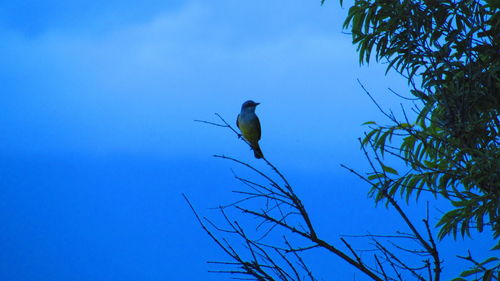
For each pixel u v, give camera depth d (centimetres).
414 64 1014
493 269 934
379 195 1054
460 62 995
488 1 1025
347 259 564
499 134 983
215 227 568
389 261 540
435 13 1010
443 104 960
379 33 1172
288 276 543
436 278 536
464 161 977
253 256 554
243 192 591
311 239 576
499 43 999
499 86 973
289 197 593
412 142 1084
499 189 972
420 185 1061
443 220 1076
